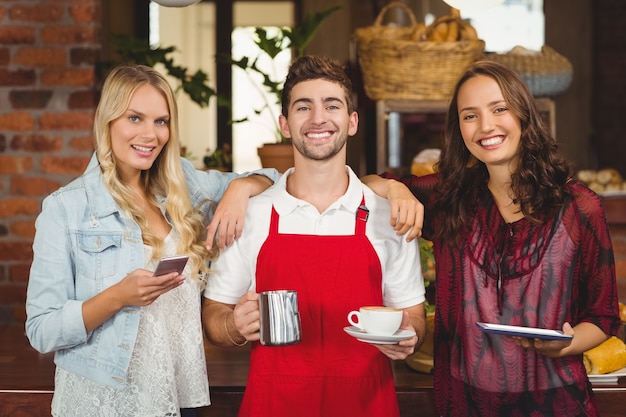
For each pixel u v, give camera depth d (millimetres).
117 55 5164
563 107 6547
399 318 1742
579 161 6562
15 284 3662
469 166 2062
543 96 3785
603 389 2332
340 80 1881
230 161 4109
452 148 2062
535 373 1891
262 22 7266
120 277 1880
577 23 6398
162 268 1706
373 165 4668
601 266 1896
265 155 3186
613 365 2395
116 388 1848
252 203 1974
